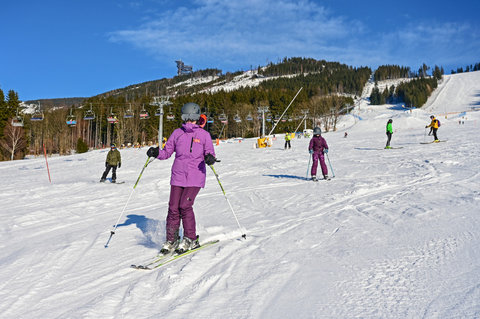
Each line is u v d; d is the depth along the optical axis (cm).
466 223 374
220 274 279
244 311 216
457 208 446
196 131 370
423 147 1622
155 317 216
